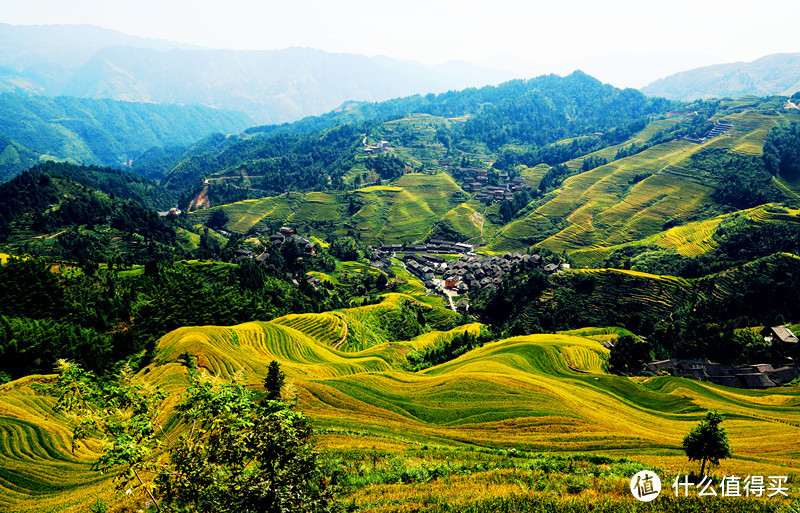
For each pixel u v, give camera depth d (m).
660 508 24.73
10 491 45.88
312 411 62.25
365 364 97.81
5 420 60.31
